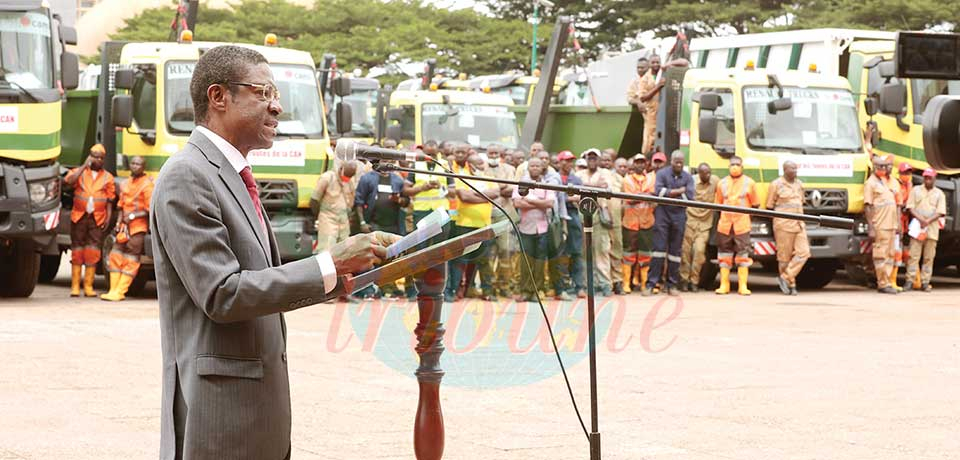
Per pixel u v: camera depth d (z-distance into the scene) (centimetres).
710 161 1933
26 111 1534
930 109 532
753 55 2264
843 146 1964
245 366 387
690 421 837
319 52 4850
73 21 5088
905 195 2000
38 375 985
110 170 1766
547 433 793
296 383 973
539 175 1594
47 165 1559
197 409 383
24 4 1552
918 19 3972
